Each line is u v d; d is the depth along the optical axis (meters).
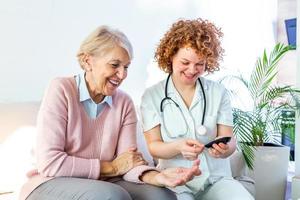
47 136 1.29
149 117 1.65
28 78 1.79
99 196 1.09
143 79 2.35
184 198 1.49
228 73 2.93
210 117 1.66
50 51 1.87
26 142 1.58
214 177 1.62
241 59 3.06
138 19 2.30
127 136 1.47
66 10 1.93
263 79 2.40
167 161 1.62
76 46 1.99
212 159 1.64
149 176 1.33
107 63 1.33
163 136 1.65
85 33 2.03
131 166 1.36
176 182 1.25
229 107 1.73
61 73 1.93
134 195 1.24
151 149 1.61
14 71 1.74
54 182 1.22
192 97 1.68
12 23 1.72
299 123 2.26
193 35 1.56
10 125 1.56
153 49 2.40
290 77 3.07
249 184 1.99
